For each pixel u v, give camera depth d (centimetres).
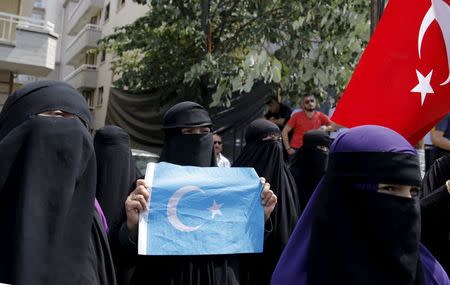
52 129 168
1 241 156
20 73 1484
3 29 1323
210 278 231
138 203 221
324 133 433
